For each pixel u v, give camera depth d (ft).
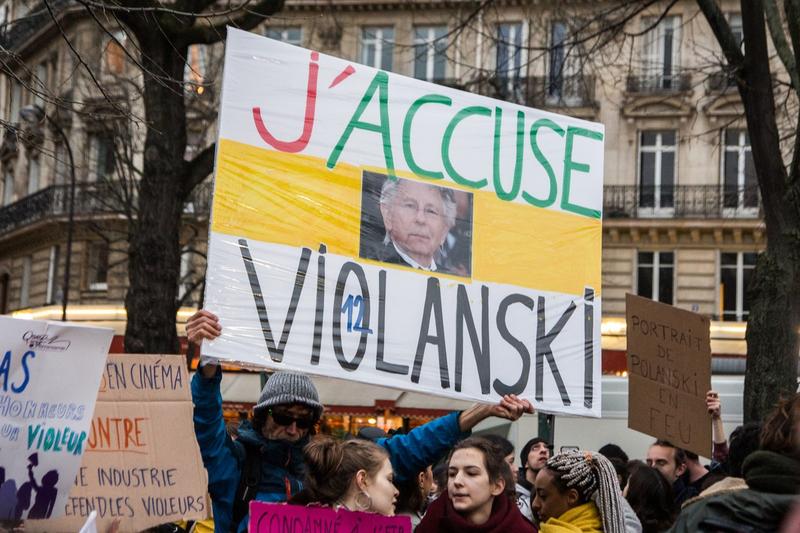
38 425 16.38
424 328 20.34
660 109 122.21
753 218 121.08
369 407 74.08
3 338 16.19
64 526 17.84
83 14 73.10
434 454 20.22
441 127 21.21
